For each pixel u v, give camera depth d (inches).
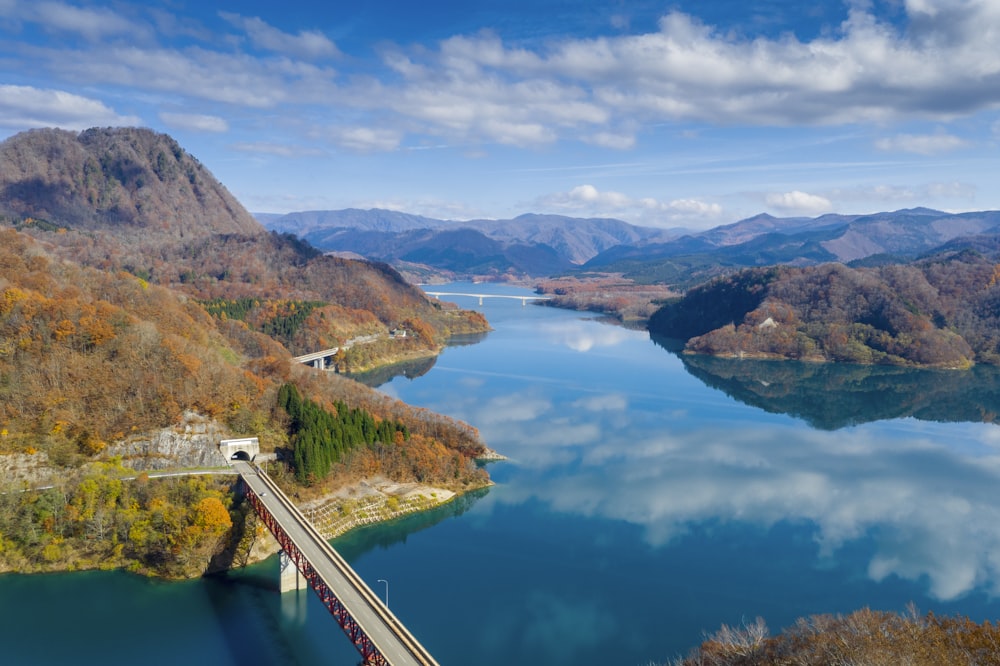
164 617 5073.8
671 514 7298.2
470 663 4596.5
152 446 6550.2
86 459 6304.1
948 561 6314.0
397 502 7155.5
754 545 6574.8
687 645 4842.5
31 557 5703.7
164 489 6117.1
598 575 5915.4
